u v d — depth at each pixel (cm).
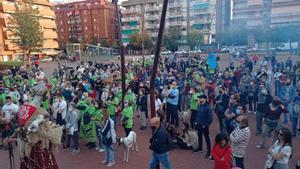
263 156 911
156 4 9369
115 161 927
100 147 1039
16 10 5691
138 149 1027
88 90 1477
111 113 1152
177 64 2948
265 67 2116
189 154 961
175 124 1241
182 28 8981
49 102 1175
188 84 1416
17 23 5591
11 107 1072
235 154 682
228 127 923
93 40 9912
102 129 892
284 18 5884
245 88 1447
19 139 411
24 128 397
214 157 623
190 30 8281
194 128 1087
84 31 11119
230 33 6650
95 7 10781
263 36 6050
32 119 400
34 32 5662
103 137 888
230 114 923
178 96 1262
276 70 2000
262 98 1109
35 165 397
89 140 1063
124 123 1048
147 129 1289
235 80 1638
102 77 1958
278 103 932
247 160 881
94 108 1066
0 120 797
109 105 1147
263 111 1095
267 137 1021
